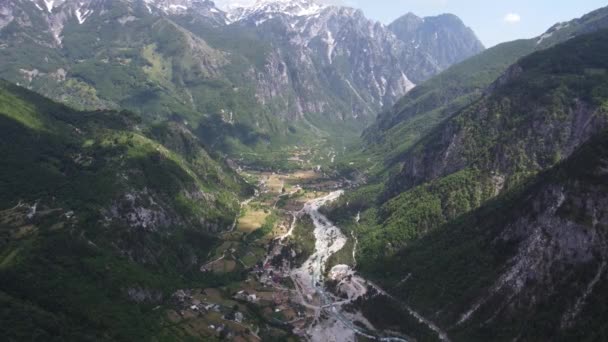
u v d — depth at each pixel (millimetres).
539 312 190125
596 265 185500
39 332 165125
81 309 186625
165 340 189375
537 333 182875
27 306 176500
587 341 166750
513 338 189250
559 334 176625
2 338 157125
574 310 180250
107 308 194750
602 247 186875
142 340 184375
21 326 165125
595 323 170750
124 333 184125
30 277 192625
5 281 187750
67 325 175875
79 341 170250
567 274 191875
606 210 192375
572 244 195375
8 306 173000
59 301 186375
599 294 178125
